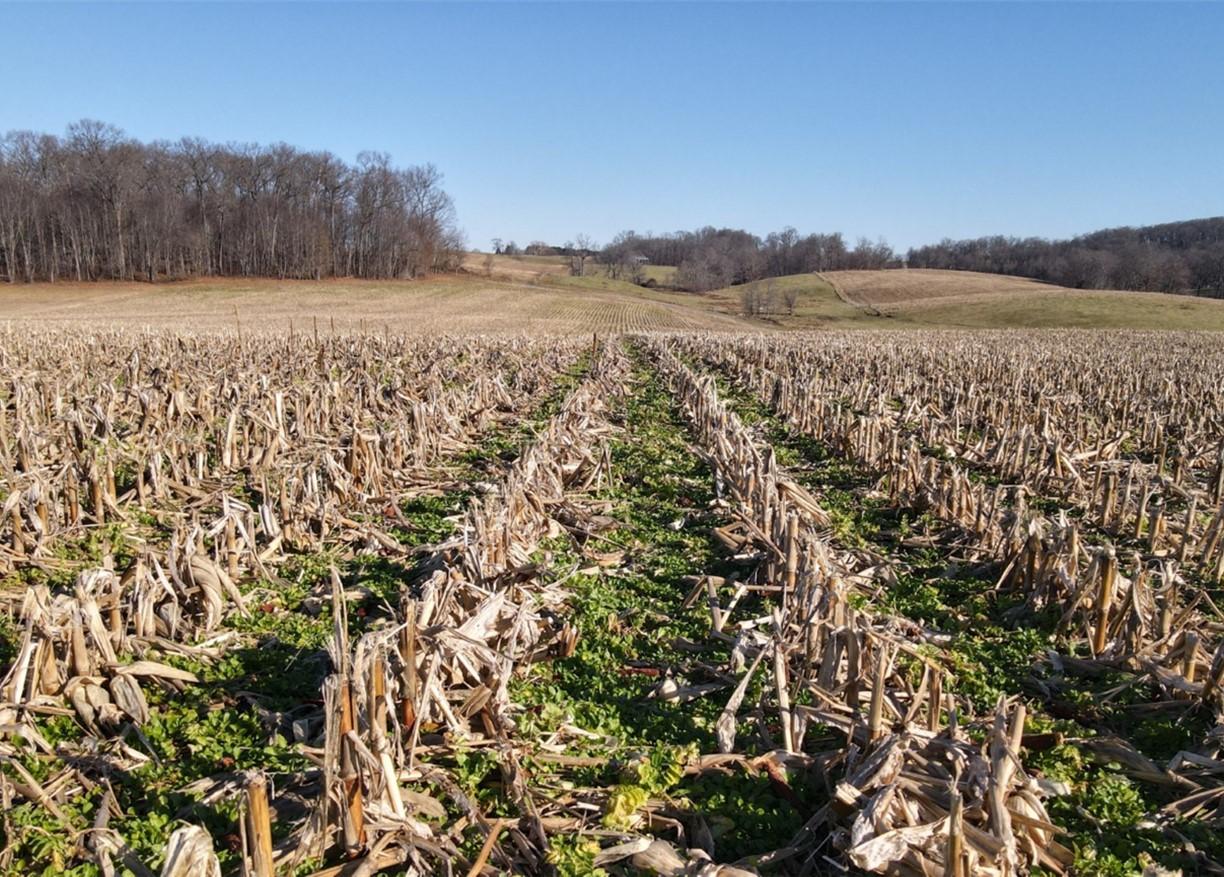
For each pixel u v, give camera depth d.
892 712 5.29
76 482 9.80
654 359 35.12
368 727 4.41
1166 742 5.68
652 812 4.81
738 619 7.68
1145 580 7.32
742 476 10.97
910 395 21.38
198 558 7.10
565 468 12.05
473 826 4.60
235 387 16.89
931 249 172.62
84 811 4.73
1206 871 4.46
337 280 105.94
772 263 158.50
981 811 4.22
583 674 6.59
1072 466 12.23
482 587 6.98
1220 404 19.38
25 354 24.69
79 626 5.63
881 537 10.15
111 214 94.88
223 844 4.45
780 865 4.44
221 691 6.09
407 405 17.39
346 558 9.03
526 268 147.38
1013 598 8.05
